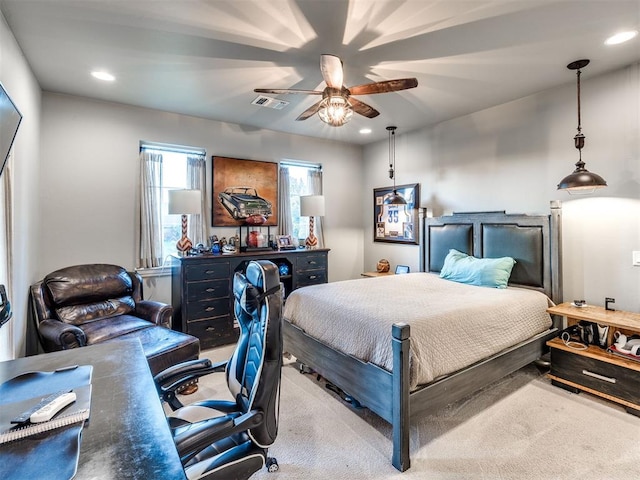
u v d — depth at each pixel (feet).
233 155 13.89
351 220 17.62
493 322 7.93
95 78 9.41
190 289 11.48
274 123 13.88
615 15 6.59
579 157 9.68
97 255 11.15
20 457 2.82
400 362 5.90
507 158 11.54
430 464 6.05
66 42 7.50
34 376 4.47
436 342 6.74
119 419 3.42
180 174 12.99
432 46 7.73
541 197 10.68
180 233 12.97
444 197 13.75
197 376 5.33
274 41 7.50
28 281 8.71
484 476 5.74
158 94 10.66
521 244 10.66
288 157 15.43
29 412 3.38
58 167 10.44
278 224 15.25
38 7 6.23
